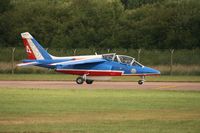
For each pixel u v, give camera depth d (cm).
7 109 8606
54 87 13125
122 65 14912
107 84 14612
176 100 10138
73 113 8250
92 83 15100
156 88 13125
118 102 9719
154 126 7081
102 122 7400
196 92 11994
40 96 10600
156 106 9175
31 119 7631
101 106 9112
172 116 7994
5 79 16262
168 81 15988
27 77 17350
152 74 14900
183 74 19525
